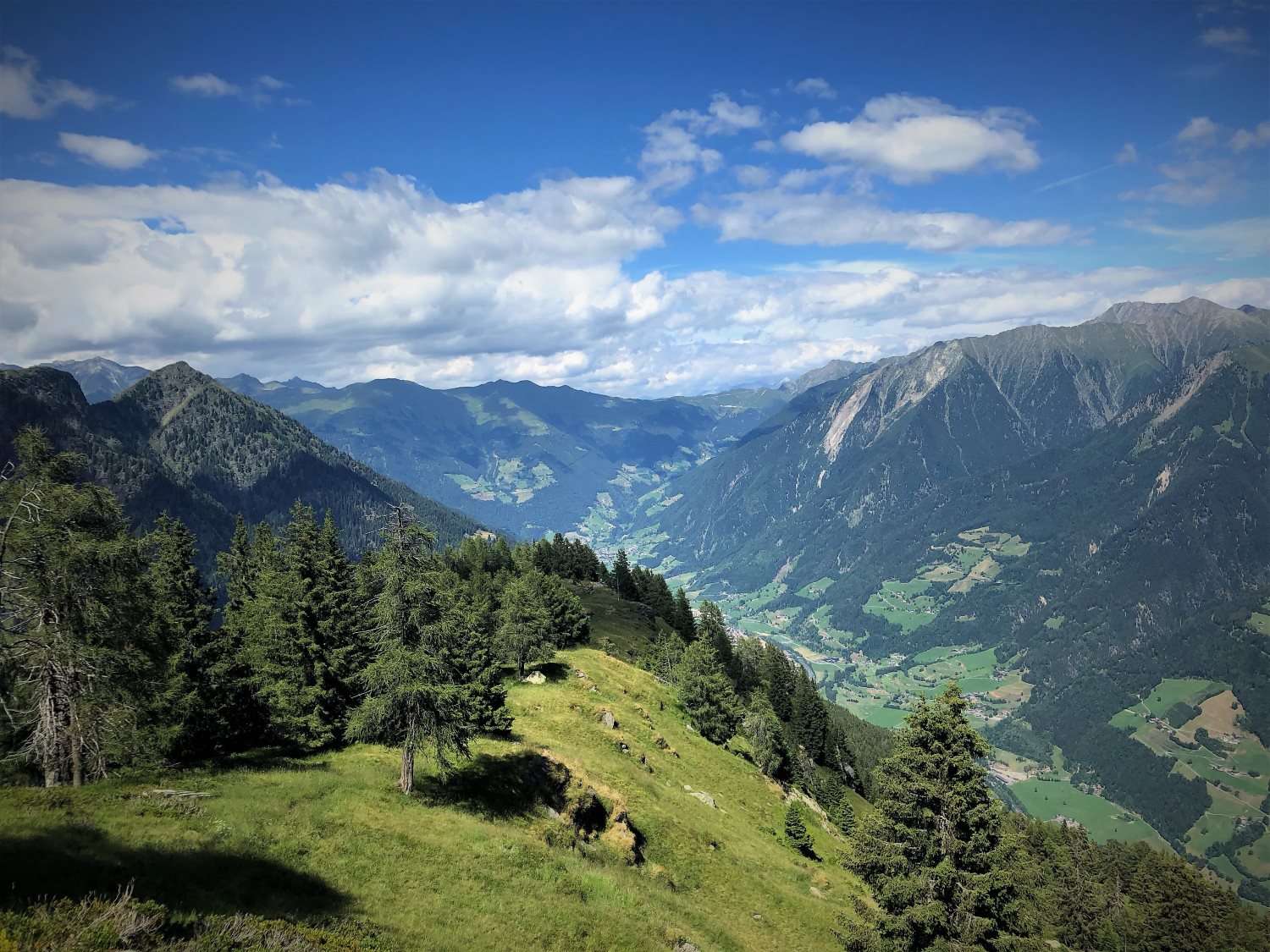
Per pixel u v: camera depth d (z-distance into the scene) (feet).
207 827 80.38
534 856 105.91
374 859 87.56
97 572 98.84
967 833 100.89
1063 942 282.77
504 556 529.45
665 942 98.43
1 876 53.42
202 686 129.80
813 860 203.51
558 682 253.65
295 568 142.10
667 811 171.53
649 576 584.40
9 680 91.45
